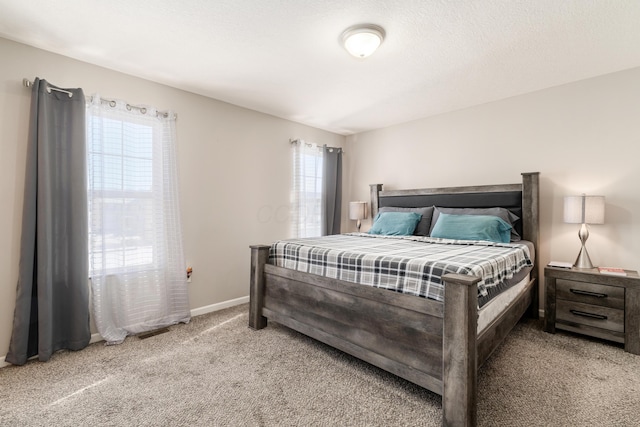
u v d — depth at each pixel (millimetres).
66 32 2080
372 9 1836
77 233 2297
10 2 1764
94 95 2447
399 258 1861
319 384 1844
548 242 3031
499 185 3238
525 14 1876
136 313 2662
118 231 2578
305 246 2494
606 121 2721
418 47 2271
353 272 2045
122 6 1816
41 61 2266
